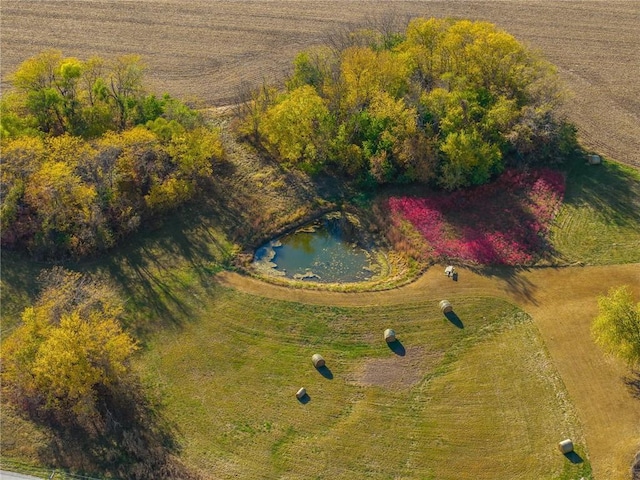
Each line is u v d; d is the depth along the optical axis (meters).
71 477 37.69
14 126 57.09
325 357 44.56
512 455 37.94
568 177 59.44
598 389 41.16
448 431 39.53
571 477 36.56
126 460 38.53
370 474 37.56
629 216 54.69
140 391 42.34
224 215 57.03
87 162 52.44
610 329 39.62
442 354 44.38
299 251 54.72
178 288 49.94
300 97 58.91
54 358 38.22
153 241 54.06
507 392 41.50
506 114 57.12
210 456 38.69
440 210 56.28
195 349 45.25
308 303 48.56
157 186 54.88
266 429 40.16
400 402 41.44
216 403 41.75
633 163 60.69
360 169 60.38
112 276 50.72
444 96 57.97
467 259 51.69
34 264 51.19
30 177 51.22
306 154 60.94
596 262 50.88
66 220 51.84
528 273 50.28
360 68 61.25
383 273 52.19
